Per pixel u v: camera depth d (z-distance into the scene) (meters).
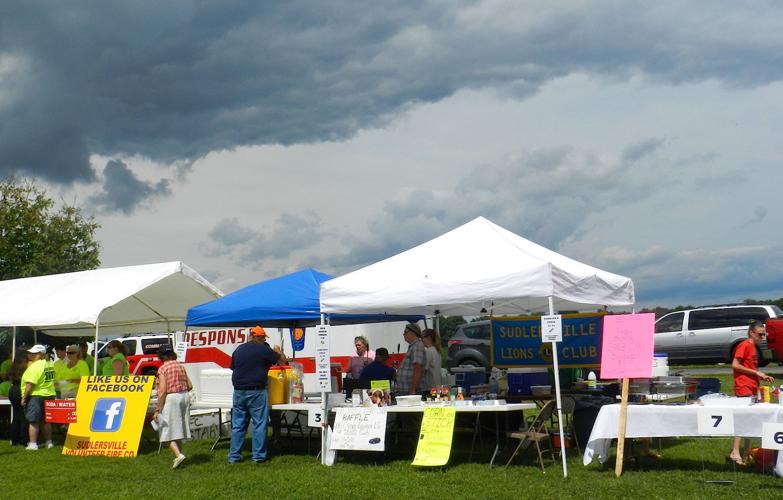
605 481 8.17
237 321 10.85
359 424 9.73
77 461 10.98
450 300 9.13
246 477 9.09
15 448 12.45
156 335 24.03
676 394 9.80
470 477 8.65
